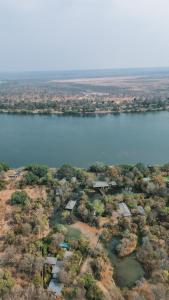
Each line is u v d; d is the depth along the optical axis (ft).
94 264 199.21
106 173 341.21
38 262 195.31
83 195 291.99
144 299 170.71
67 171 342.23
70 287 179.83
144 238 221.87
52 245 215.31
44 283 184.85
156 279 188.55
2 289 173.99
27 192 307.99
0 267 196.13
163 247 216.54
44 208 271.49
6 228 242.17
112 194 305.53
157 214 257.55
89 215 256.73
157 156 451.94
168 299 173.06
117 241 231.71
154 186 299.17
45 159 451.94
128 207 272.31
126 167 348.79
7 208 270.87
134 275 196.24
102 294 171.73
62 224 253.85
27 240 224.33
